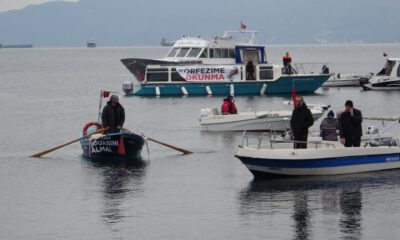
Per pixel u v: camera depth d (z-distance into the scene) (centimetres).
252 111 4150
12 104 5922
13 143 3697
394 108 5200
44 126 4416
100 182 2691
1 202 2417
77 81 9394
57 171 2911
